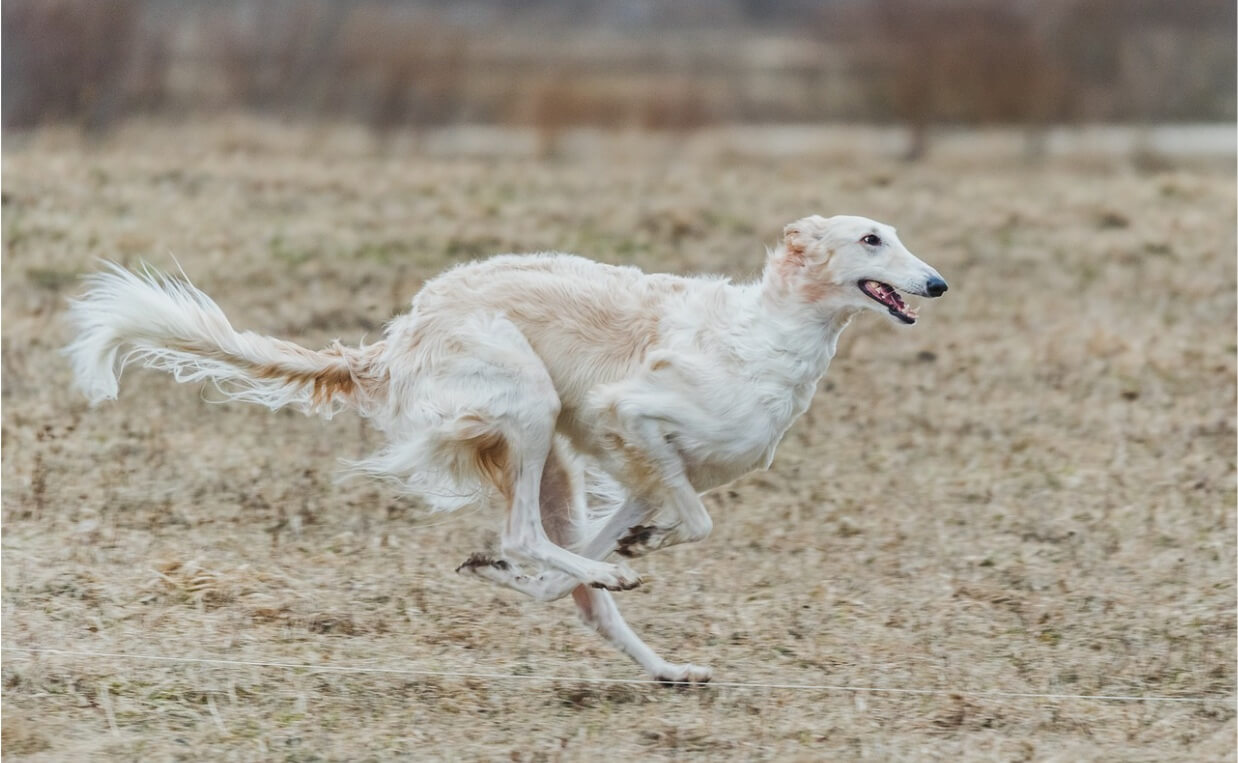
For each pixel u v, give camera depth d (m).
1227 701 11.23
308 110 38.03
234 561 13.33
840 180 29.38
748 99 46.91
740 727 10.59
